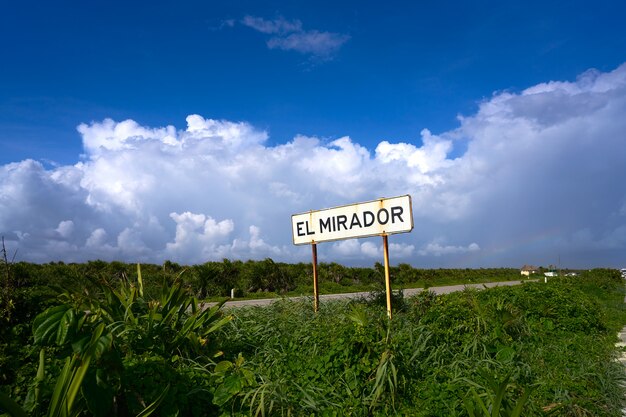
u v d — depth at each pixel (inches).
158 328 223.9
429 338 272.1
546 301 443.5
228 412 184.2
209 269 1005.8
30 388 151.7
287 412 187.0
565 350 314.0
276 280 1114.7
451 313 313.6
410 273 1519.4
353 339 230.1
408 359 237.9
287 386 209.9
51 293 243.9
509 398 203.5
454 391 211.5
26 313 201.0
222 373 206.1
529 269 1990.7
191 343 232.8
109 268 1005.2
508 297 447.5
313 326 308.8
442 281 1576.0
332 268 1357.0
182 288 262.1
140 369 182.9
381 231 382.6
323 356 234.2
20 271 637.3
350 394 207.3
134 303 250.7
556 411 204.2
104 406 145.2
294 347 257.9
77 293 237.8
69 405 131.7
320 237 432.1
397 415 198.8
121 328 221.0
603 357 310.3
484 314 320.2
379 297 442.6
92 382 145.6
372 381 214.5
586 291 886.4
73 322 156.8
